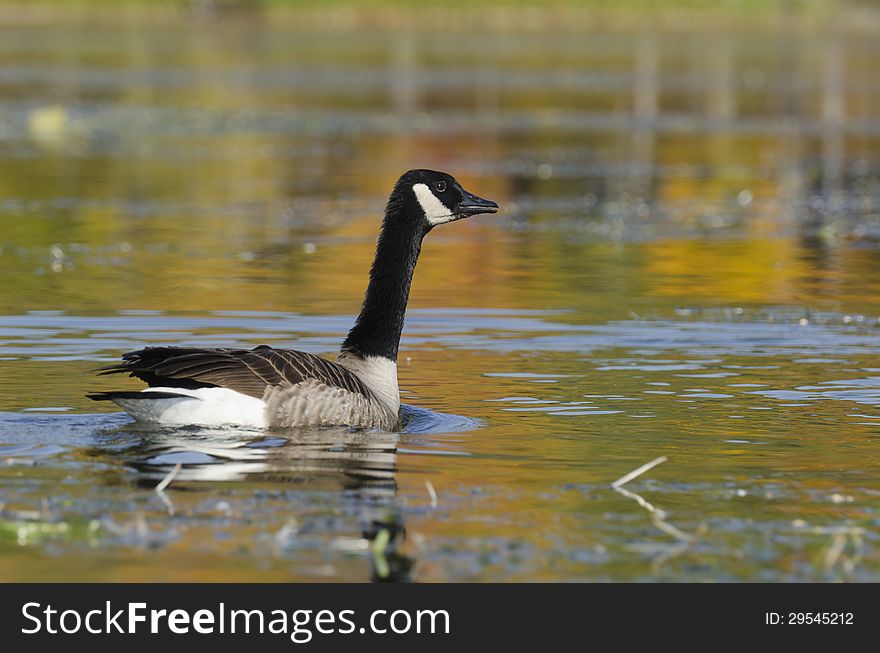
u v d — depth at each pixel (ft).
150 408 38.91
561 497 34.12
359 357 43.93
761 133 157.28
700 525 32.12
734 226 95.76
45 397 44.32
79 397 44.39
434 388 47.88
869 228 95.25
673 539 31.09
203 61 232.94
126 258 77.87
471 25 337.93
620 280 73.87
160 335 56.39
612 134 154.51
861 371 51.49
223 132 149.59
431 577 28.73
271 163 125.59
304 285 69.77
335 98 184.65
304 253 81.30
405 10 356.79
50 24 316.60
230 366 39.34
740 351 55.26
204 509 32.45
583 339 57.52
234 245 83.66
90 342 54.65
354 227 92.22
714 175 122.21
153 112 164.45
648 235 91.71
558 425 42.16
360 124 159.12
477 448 39.04
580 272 76.43
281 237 87.40
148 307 62.44
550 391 47.44
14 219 91.40
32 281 69.10
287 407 39.34
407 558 29.58
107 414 41.78
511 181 116.67
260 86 197.67
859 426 42.52
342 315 61.57
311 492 33.94
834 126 164.96
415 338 57.52
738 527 32.01
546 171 123.34
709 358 53.83
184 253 80.23
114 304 63.10
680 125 164.45
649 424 42.47
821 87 212.64
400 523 31.78
